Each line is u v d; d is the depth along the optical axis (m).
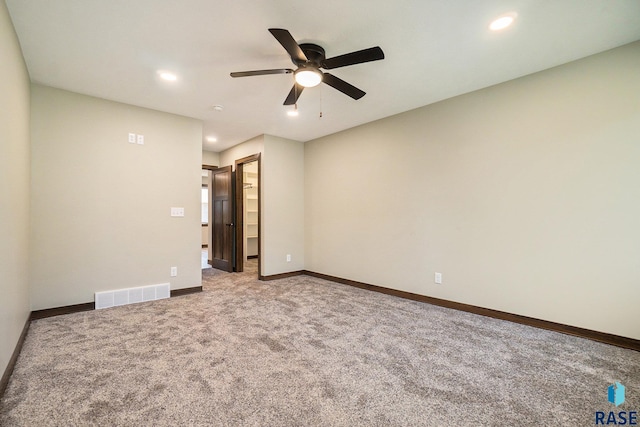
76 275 3.14
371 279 4.18
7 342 1.84
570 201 2.56
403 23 2.04
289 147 5.14
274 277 4.89
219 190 5.95
